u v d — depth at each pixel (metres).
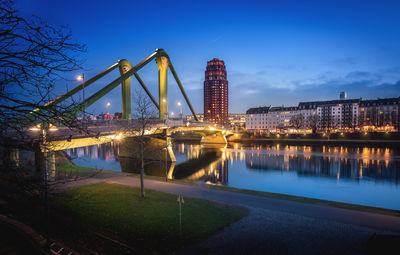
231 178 46.88
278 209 19.03
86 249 12.30
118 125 37.00
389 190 37.81
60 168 36.28
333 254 12.26
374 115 133.62
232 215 17.69
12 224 11.88
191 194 23.39
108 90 53.25
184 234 14.50
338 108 141.12
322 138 119.69
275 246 13.09
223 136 120.31
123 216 17.28
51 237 13.16
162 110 70.31
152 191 24.36
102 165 57.75
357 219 16.95
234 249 12.77
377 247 11.73
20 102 5.98
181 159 71.31
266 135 136.00
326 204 20.38
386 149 88.25
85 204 19.70
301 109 153.88
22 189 6.60
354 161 64.44
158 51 69.25
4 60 5.69
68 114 6.94
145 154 66.25
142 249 12.68
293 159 69.56
